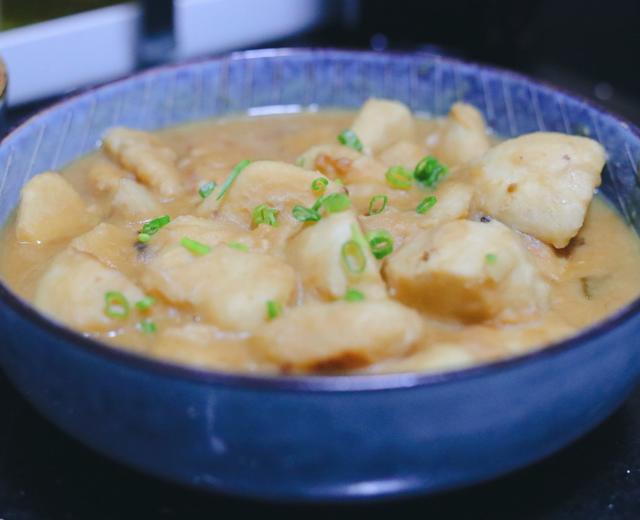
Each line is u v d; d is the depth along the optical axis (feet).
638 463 1.22
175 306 1.18
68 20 1.87
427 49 2.14
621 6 2.58
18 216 1.37
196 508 1.15
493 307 1.18
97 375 1.05
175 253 1.21
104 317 1.17
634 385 1.21
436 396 1.01
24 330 1.08
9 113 1.86
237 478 1.06
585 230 1.43
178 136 1.66
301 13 2.15
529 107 1.61
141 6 1.93
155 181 1.45
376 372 1.09
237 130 1.68
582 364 1.07
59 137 1.51
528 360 1.02
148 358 1.01
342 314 1.09
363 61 1.71
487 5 2.06
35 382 1.13
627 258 1.37
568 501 1.17
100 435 1.10
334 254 1.19
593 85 2.33
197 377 1.00
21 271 1.31
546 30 2.58
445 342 1.14
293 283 1.19
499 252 1.17
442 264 1.16
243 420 1.02
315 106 1.75
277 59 1.71
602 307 1.27
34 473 1.18
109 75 1.94
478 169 1.40
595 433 1.25
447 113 1.71
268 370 1.09
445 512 1.15
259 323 1.14
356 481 1.05
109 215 1.40
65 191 1.40
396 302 1.17
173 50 1.99
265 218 1.31
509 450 1.09
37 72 1.86
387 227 1.31
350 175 1.43
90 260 1.21
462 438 1.05
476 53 2.13
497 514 1.15
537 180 1.36
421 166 1.44
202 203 1.38
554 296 1.29
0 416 1.25
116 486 1.17
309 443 1.02
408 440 1.03
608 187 1.48
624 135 1.44
